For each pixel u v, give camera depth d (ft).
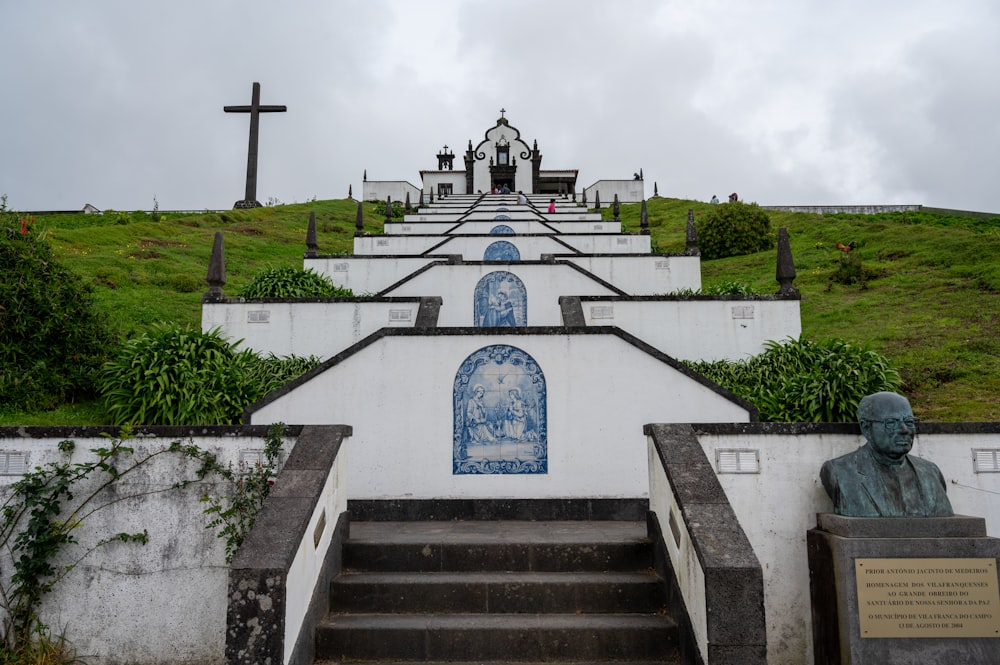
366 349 30.25
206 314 46.09
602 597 20.24
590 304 46.39
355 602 20.16
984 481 20.07
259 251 98.43
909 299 61.57
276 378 39.32
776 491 20.15
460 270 51.39
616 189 191.83
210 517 19.92
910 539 16.99
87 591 19.65
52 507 19.66
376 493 29.07
